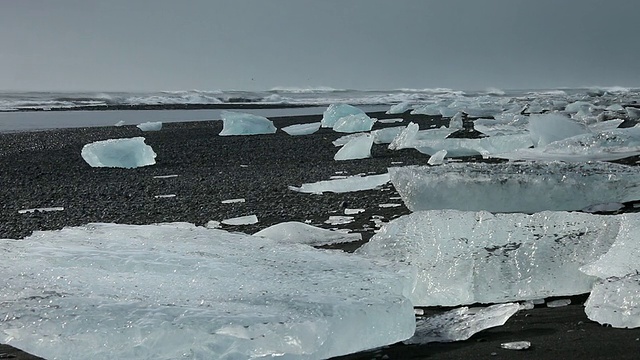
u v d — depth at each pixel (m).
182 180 7.75
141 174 8.48
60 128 16.42
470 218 3.46
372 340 2.56
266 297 2.73
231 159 9.76
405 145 10.24
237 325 2.44
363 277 3.00
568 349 2.45
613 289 2.78
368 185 6.59
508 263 3.21
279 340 2.41
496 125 12.95
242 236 3.91
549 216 3.42
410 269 3.14
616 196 4.79
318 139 12.48
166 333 2.44
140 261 3.30
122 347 2.46
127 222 5.61
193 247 3.62
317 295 2.74
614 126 11.75
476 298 3.14
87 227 4.21
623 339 2.52
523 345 2.50
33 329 2.60
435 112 19.70
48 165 9.56
